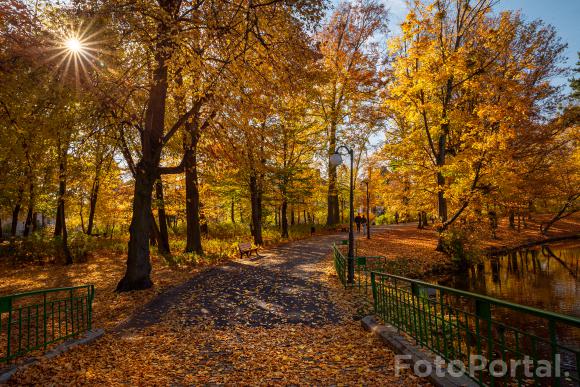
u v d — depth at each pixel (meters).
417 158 22.84
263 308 10.48
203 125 14.26
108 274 16.62
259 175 23.97
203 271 16.25
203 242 25.98
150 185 13.45
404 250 22.48
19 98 9.83
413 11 19.22
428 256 20.62
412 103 20.58
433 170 21.14
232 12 10.90
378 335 7.06
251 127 14.05
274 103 13.66
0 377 5.20
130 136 17.86
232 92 12.23
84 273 17.11
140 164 13.36
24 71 9.05
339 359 6.13
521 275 17.89
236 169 16.06
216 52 11.98
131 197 27.95
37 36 9.31
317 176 34.25
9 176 18.28
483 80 19.14
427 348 5.71
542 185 23.34
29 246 21.52
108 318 9.77
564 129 22.03
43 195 23.19
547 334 9.27
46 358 6.20
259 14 10.91
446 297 13.84
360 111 30.45
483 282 16.61
